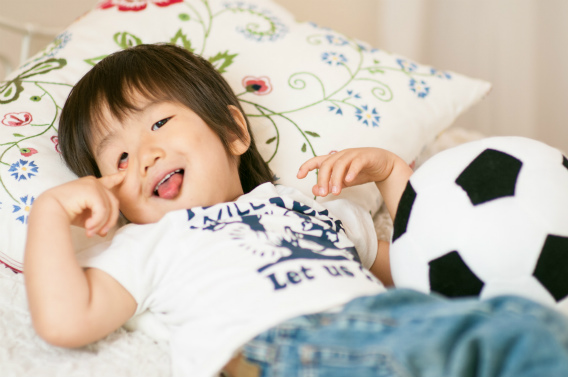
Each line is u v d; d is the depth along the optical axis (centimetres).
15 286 81
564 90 216
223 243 75
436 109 117
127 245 74
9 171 87
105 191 74
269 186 90
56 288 66
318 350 57
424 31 205
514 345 51
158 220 83
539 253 66
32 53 161
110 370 68
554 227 66
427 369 51
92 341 69
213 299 69
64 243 69
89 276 70
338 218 94
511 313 53
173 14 118
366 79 115
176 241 76
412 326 55
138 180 82
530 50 209
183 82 91
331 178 89
